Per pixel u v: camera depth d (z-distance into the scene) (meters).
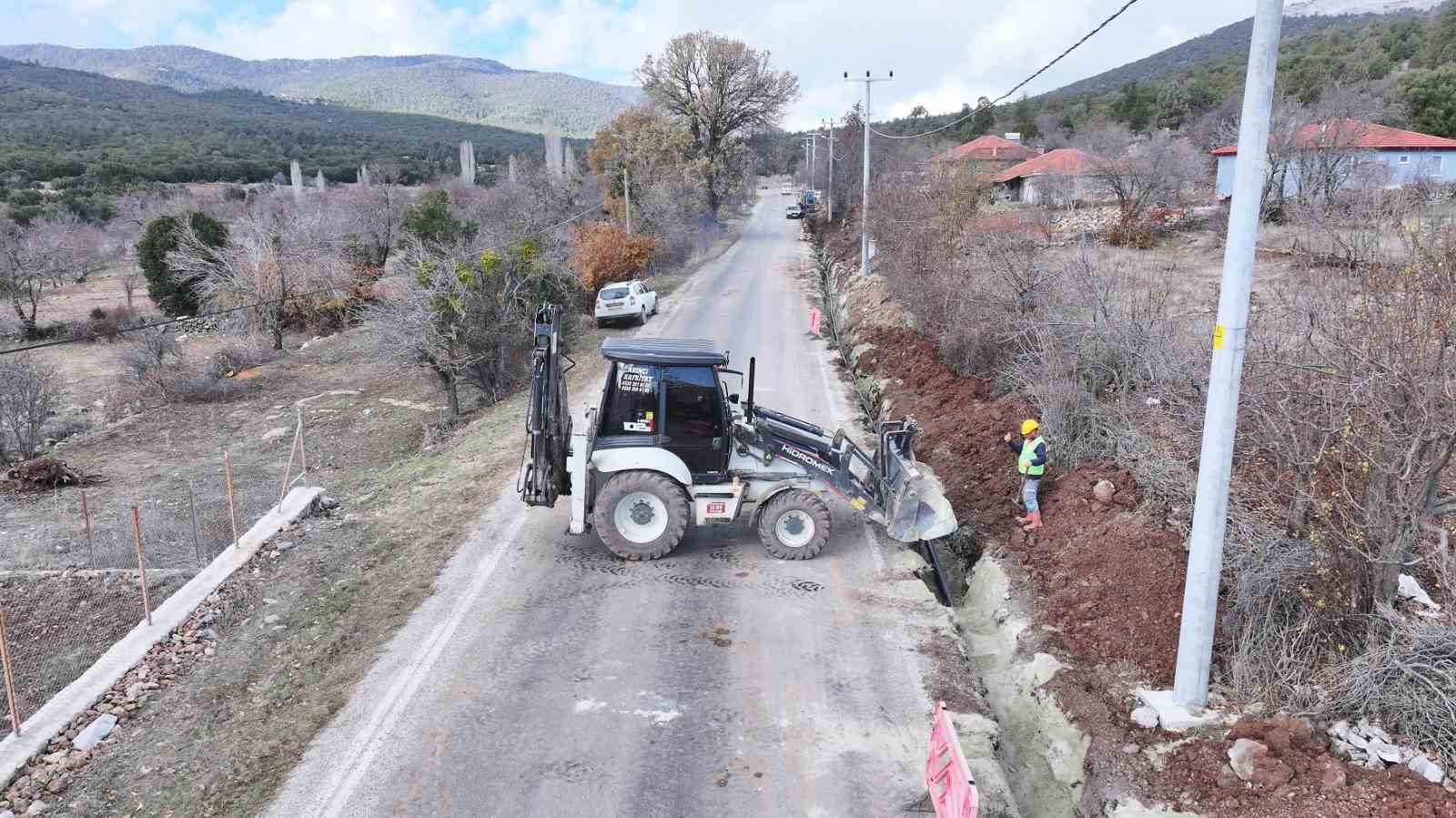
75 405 24.80
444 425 19.75
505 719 7.21
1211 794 6.14
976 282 18.09
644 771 6.56
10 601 10.49
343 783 6.43
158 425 21.66
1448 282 6.21
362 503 12.74
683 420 10.10
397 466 15.75
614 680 7.78
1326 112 31.50
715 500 10.16
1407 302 6.39
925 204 25.34
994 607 9.37
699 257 48.31
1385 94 42.31
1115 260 18.77
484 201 50.22
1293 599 7.37
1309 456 7.25
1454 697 6.12
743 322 27.06
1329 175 26.14
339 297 32.84
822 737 6.98
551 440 10.09
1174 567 8.62
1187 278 20.11
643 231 45.69
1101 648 8.04
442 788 6.38
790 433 10.55
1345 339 6.99
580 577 9.84
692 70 60.81
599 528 10.05
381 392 23.92
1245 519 8.47
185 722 7.27
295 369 27.25
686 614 8.97
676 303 31.66
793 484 10.20
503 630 8.67
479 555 10.45
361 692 7.61
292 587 9.74
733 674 7.86
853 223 45.03
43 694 8.41
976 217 25.41
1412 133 36.12
